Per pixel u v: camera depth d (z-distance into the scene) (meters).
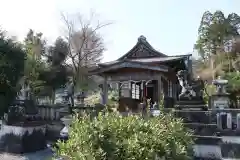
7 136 11.48
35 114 12.76
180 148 3.92
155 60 21.03
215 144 8.34
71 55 28.70
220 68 29.97
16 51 12.31
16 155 10.61
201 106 10.97
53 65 25.92
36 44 25.30
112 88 25.58
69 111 13.86
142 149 3.36
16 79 12.29
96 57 32.41
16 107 12.29
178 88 22.08
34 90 21.72
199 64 37.31
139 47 23.91
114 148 3.33
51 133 12.78
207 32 39.94
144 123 4.02
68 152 3.39
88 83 30.52
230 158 8.18
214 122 8.86
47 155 10.61
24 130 11.18
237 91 17.48
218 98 13.45
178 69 21.59
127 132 3.77
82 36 30.91
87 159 3.15
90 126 3.46
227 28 38.25
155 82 23.36
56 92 26.58
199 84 11.91
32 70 21.58
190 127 8.69
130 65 17.02
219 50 36.28
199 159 8.27
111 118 4.06
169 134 4.18
